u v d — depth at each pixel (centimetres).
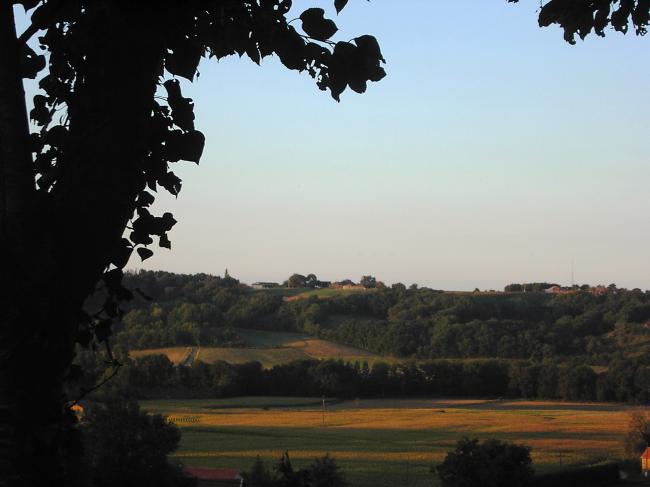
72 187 498
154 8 508
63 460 541
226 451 8525
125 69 508
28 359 471
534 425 11306
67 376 618
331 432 10600
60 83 690
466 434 10469
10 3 488
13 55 489
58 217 489
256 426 10875
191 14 560
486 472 5500
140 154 519
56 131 623
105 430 4234
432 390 14812
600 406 13375
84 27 551
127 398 4594
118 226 509
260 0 629
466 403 14012
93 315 614
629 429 8700
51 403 486
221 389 13212
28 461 468
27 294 469
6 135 482
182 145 663
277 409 12788
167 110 661
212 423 10981
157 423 4503
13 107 484
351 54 595
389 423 11588
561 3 863
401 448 9112
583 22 862
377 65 600
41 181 608
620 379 13650
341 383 14200
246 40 650
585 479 7012
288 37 619
